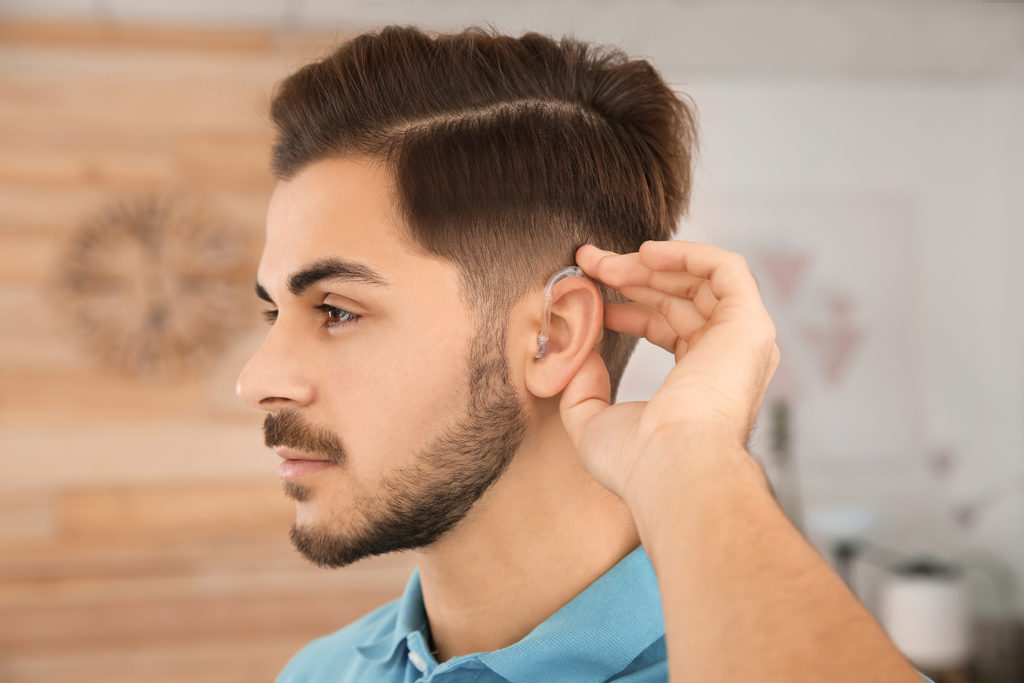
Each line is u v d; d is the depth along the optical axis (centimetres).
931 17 362
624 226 88
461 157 81
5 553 356
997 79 431
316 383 77
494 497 80
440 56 84
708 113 422
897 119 434
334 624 372
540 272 82
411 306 77
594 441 70
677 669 53
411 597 92
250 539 371
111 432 365
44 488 360
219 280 375
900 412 428
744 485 57
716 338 65
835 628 50
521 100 85
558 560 82
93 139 369
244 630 367
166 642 362
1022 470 425
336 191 80
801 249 426
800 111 428
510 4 309
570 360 79
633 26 355
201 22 369
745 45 384
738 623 51
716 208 421
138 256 370
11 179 363
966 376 432
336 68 83
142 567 364
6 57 363
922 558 419
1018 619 409
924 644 363
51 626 356
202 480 369
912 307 432
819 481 421
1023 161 421
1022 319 423
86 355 366
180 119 375
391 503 77
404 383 77
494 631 82
